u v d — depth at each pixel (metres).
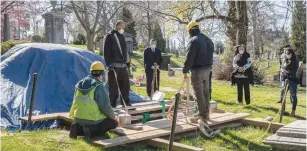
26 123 7.77
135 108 8.62
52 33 22.91
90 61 10.29
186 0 21.69
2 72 9.41
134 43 51.25
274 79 22.52
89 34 34.00
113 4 36.56
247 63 11.38
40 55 9.58
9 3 26.61
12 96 8.75
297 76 9.91
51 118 7.80
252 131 8.06
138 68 30.80
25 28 44.16
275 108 10.88
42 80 9.07
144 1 40.38
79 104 6.66
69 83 9.37
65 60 9.73
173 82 18.38
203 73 7.29
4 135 7.03
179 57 57.25
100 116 6.69
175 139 7.05
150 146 6.60
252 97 13.56
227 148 6.76
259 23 24.42
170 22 24.67
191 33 7.36
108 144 6.10
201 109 7.40
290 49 10.04
